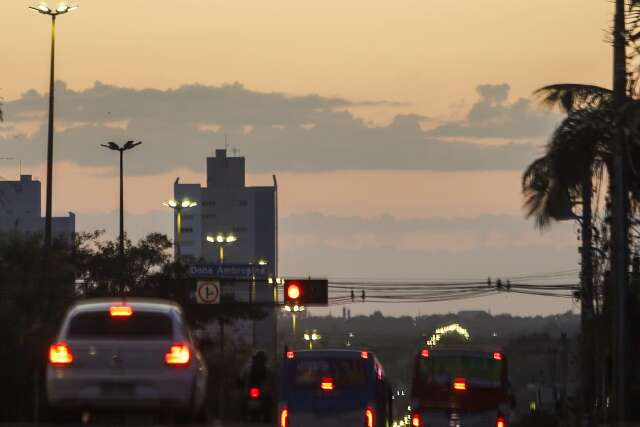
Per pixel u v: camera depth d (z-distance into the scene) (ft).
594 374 408.67
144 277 572.10
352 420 229.25
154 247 574.56
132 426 189.78
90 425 188.85
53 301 352.49
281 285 596.70
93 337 183.83
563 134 326.44
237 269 636.07
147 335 184.75
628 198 317.42
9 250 364.58
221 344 610.65
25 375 314.55
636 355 351.05
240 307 621.72
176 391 183.01
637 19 270.67
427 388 281.13
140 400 182.09
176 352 184.24
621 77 277.44
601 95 350.64
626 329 297.94
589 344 403.13
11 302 328.70
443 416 279.90
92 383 181.98
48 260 367.04
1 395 312.29
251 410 333.01
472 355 281.54
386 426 248.32
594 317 394.52
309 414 229.45
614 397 296.51
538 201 402.93
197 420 196.13
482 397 279.49
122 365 182.80
